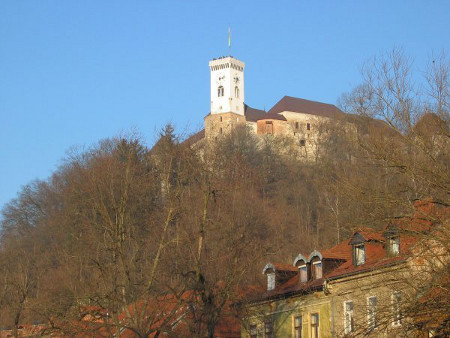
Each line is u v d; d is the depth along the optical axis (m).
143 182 47.66
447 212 27.86
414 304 25.75
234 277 43.06
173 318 43.25
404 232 27.36
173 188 47.12
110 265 42.19
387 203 27.62
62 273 49.25
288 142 168.88
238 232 45.75
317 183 31.92
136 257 44.16
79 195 48.44
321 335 43.62
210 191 44.72
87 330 40.03
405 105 28.66
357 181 28.91
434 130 28.16
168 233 45.88
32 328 49.38
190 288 41.78
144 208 47.03
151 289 42.94
